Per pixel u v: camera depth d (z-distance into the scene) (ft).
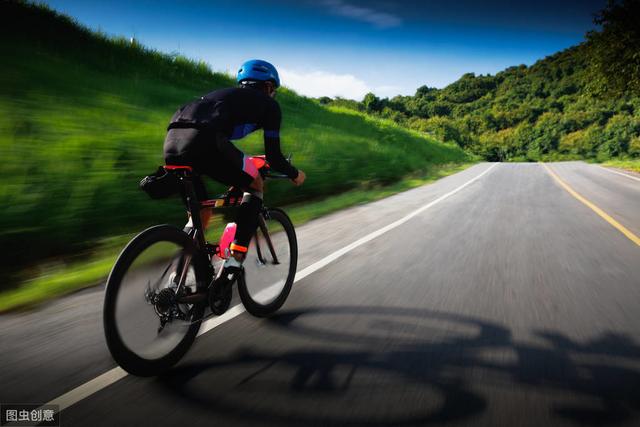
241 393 6.90
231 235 9.32
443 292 12.03
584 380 7.38
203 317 9.05
